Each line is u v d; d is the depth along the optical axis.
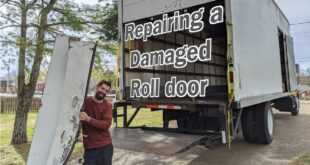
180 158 4.85
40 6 5.98
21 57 6.02
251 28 4.93
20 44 5.49
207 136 3.99
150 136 4.21
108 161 3.15
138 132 4.50
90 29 6.66
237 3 4.32
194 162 4.59
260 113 5.42
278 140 6.09
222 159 4.72
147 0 5.09
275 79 6.54
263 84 5.40
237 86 4.00
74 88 2.77
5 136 7.49
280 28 7.58
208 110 4.49
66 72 2.71
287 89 8.07
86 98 2.90
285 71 8.02
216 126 4.74
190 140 3.86
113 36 6.78
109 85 3.13
